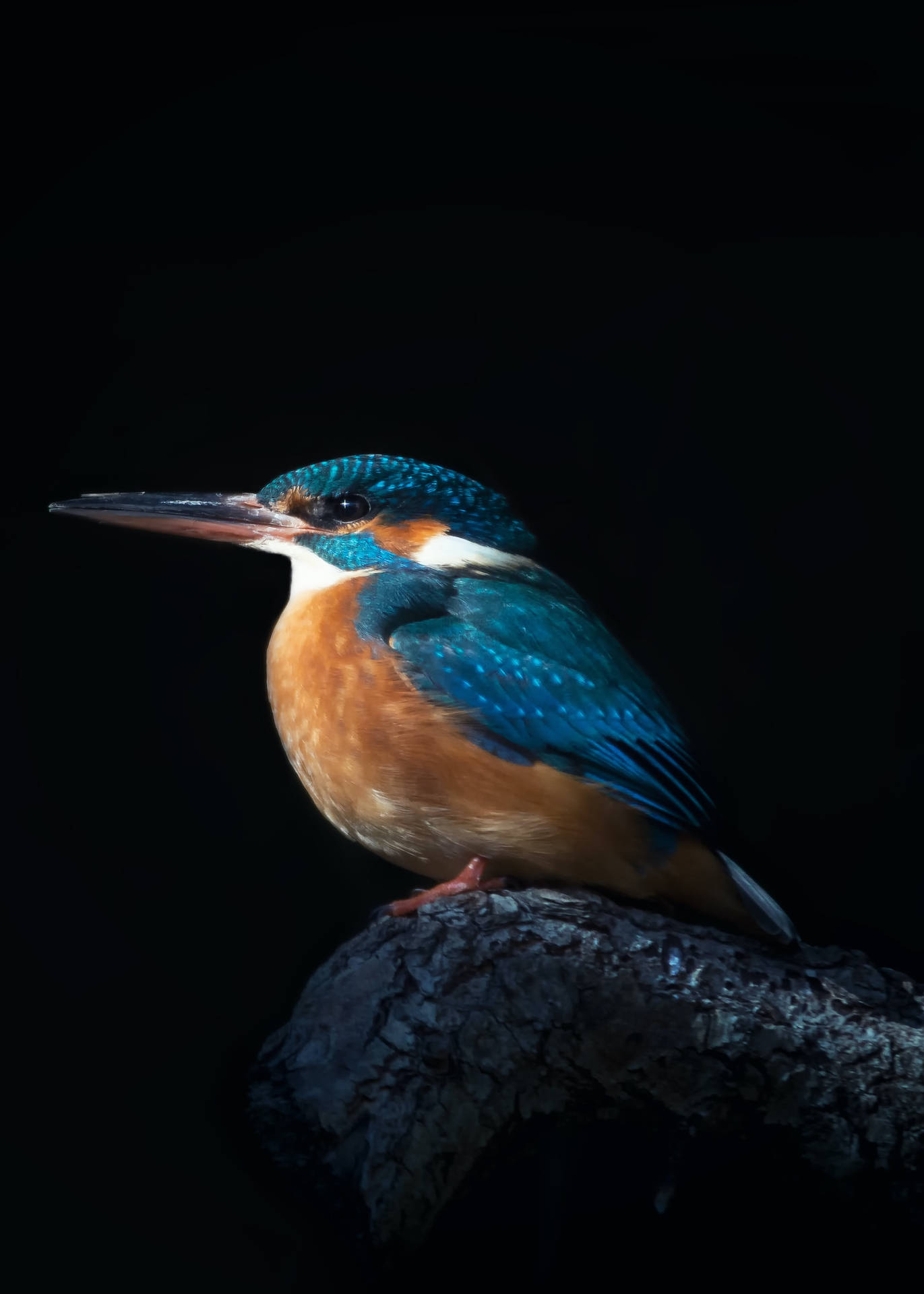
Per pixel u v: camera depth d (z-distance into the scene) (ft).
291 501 12.45
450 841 12.35
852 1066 12.25
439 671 12.35
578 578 12.83
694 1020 12.25
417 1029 12.23
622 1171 12.35
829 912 12.74
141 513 12.45
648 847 12.35
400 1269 12.20
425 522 12.44
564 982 12.25
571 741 12.34
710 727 12.80
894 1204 12.26
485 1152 12.23
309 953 12.73
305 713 12.36
